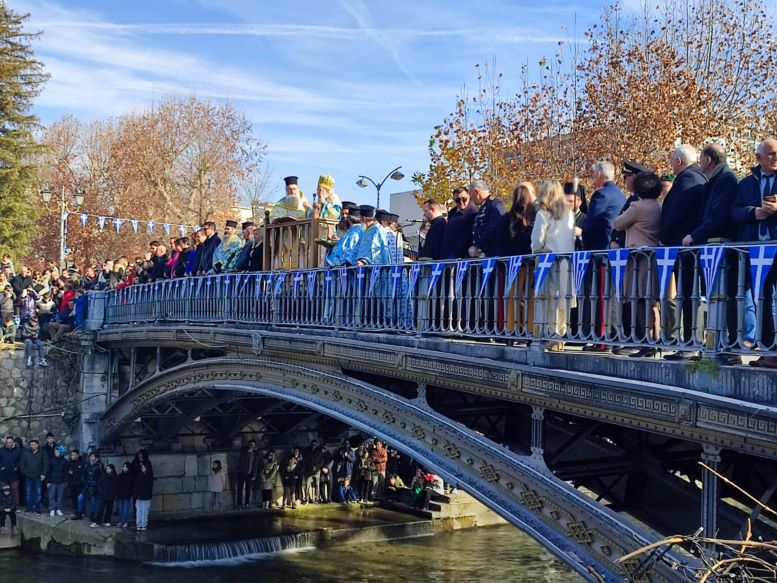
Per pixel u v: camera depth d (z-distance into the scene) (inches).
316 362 553.3
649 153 934.4
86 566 868.0
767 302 281.0
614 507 389.4
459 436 417.4
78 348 1063.6
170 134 2113.7
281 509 1091.3
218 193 2110.0
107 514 949.2
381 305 488.1
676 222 319.9
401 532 1021.8
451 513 1073.5
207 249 770.8
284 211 661.3
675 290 321.1
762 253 263.0
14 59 1763.0
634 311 311.1
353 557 928.3
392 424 474.3
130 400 951.6
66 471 965.8
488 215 412.2
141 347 987.3
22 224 1772.9
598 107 1013.8
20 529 944.3
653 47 1015.0
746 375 267.3
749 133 999.6
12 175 1716.3
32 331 1053.8
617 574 326.6
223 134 2145.7
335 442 1165.1
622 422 318.3
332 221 607.8
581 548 344.5
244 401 1043.9
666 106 952.9
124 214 2097.7
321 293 554.6
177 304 802.8
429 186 1121.4
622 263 314.0
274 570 868.0
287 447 1120.8
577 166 1021.8
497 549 969.5
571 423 410.6
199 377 754.8
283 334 586.9
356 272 510.9
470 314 427.2
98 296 1045.8
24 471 954.7
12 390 1041.5
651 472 373.4
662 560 294.7
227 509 1073.5
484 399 464.4
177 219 2098.9
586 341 333.4
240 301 673.0
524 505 376.2
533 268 372.5
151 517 1021.2
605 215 357.4
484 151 1094.4
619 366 318.3
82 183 2321.6
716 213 296.8
